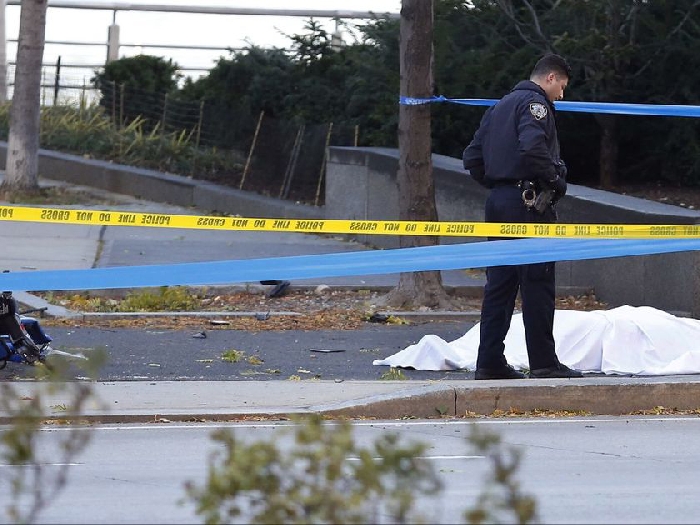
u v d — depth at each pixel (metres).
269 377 27.89
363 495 11.70
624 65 48.59
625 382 25.62
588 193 41.44
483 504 13.79
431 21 36.88
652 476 19.77
